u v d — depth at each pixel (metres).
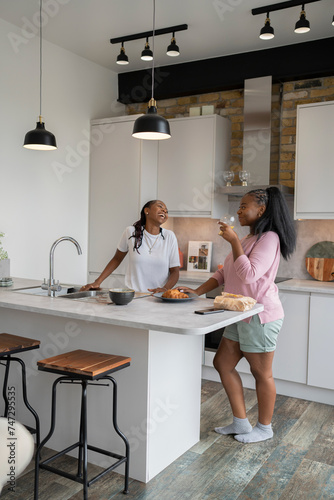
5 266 3.30
